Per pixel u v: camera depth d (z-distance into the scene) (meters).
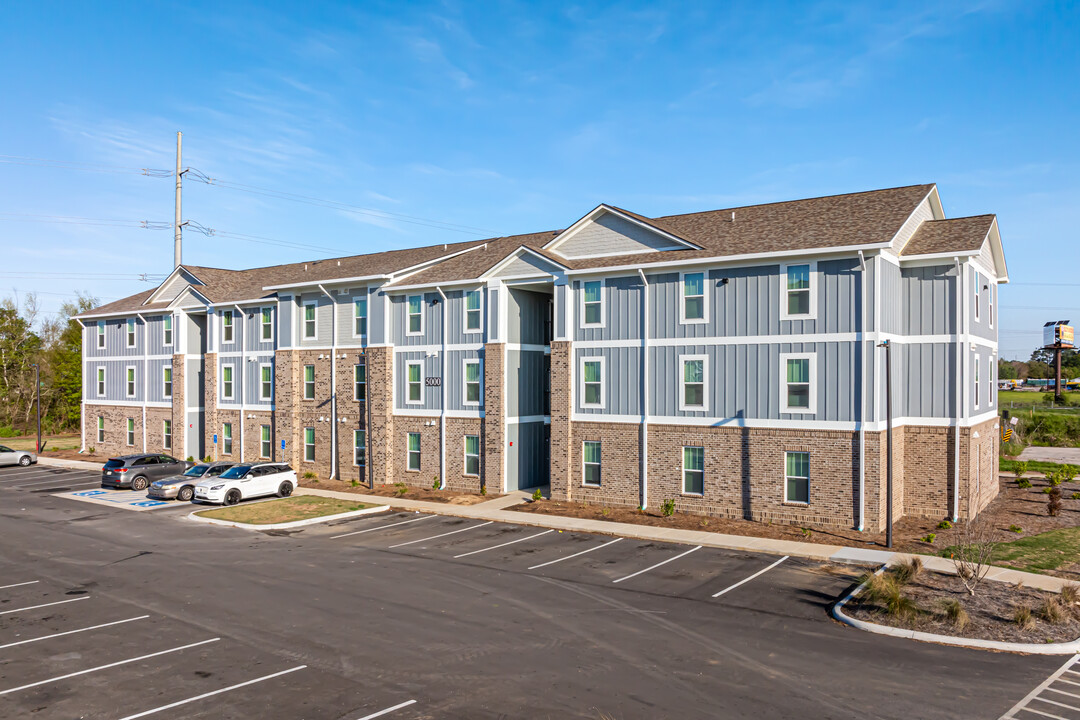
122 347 50.03
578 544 23.52
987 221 26.84
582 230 30.83
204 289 45.03
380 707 11.63
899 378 26.22
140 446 48.53
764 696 11.96
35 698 12.09
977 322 28.33
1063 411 68.69
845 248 23.72
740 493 26.27
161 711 11.56
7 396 74.75
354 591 18.34
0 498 33.59
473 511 28.84
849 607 16.44
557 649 14.18
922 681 12.58
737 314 26.33
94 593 18.31
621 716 11.23
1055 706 11.60
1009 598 16.92
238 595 18.05
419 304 35.06
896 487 25.83
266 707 11.66
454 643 14.54
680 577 19.47
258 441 41.62
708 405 26.91
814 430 24.81
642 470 28.41
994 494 32.16
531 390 34.03
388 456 35.38
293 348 39.19
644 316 28.36
